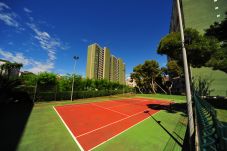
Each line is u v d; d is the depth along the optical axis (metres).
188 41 6.28
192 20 32.62
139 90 55.53
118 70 94.62
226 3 29.06
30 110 14.78
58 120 11.33
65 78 26.88
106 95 37.84
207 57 13.20
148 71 47.38
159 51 15.77
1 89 16.42
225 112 13.77
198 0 32.53
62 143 7.14
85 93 29.30
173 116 13.90
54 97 22.67
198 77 29.91
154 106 20.94
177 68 36.38
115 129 9.59
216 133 2.91
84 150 6.52
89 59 70.00
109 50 82.38
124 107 19.62
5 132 8.15
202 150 2.87
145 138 8.00
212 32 15.19
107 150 6.57
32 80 21.23
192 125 5.54
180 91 50.38
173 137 8.15
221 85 27.36
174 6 40.75
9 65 30.89
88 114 14.13
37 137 7.73
